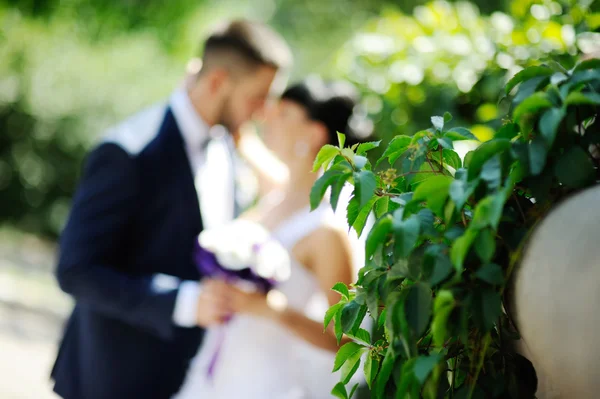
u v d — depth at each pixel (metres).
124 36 15.63
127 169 3.09
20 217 11.94
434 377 1.15
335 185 1.27
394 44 3.87
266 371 2.94
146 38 15.91
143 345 3.12
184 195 3.17
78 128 11.77
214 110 3.31
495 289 1.16
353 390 1.45
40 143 11.72
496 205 1.08
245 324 3.01
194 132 3.27
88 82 11.89
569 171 1.14
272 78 3.40
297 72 16.45
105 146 3.11
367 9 16.28
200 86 3.32
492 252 1.10
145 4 16.33
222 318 2.95
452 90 3.56
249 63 3.31
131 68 12.51
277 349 2.97
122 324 3.12
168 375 3.15
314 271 3.01
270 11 18.55
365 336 1.41
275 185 3.71
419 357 1.15
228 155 3.49
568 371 1.10
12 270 9.63
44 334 7.29
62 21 14.82
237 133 3.67
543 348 1.13
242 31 3.36
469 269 1.17
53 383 3.38
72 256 3.01
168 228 3.15
